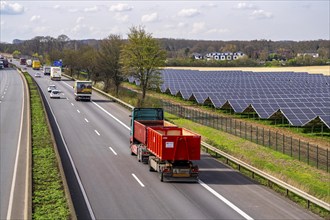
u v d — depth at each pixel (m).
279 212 21.09
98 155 34.50
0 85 103.75
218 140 46.38
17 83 109.81
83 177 27.48
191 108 75.12
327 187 29.75
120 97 79.69
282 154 40.28
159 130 31.25
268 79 106.81
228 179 27.98
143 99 70.88
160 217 20.12
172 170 26.75
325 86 86.56
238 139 47.28
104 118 55.56
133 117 35.53
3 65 186.12
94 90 94.25
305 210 21.52
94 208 21.36
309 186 29.06
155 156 29.17
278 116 60.59
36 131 43.69
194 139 26.95
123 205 21.94
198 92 78.81
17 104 67.81
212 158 34.84
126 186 25.64
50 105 68.06
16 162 31.45
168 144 26.86
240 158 34.75
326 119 50.84
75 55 134.38
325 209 21.83
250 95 71.69
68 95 84.75
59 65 156.25
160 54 71.00
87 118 55.06
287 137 49.28
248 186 26.23
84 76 143.00
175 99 87.88
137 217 20.08
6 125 48.38
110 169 29.91
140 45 69.81
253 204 22.42
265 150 42.00
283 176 28.47
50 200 22.14
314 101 62.72
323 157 39.59
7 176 27.67
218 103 69.44
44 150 34.91
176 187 25.69
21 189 24.80
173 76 115.38
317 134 51.75
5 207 21.64
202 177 28.45
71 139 41.00
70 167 30.12
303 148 43.56
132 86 111.25
